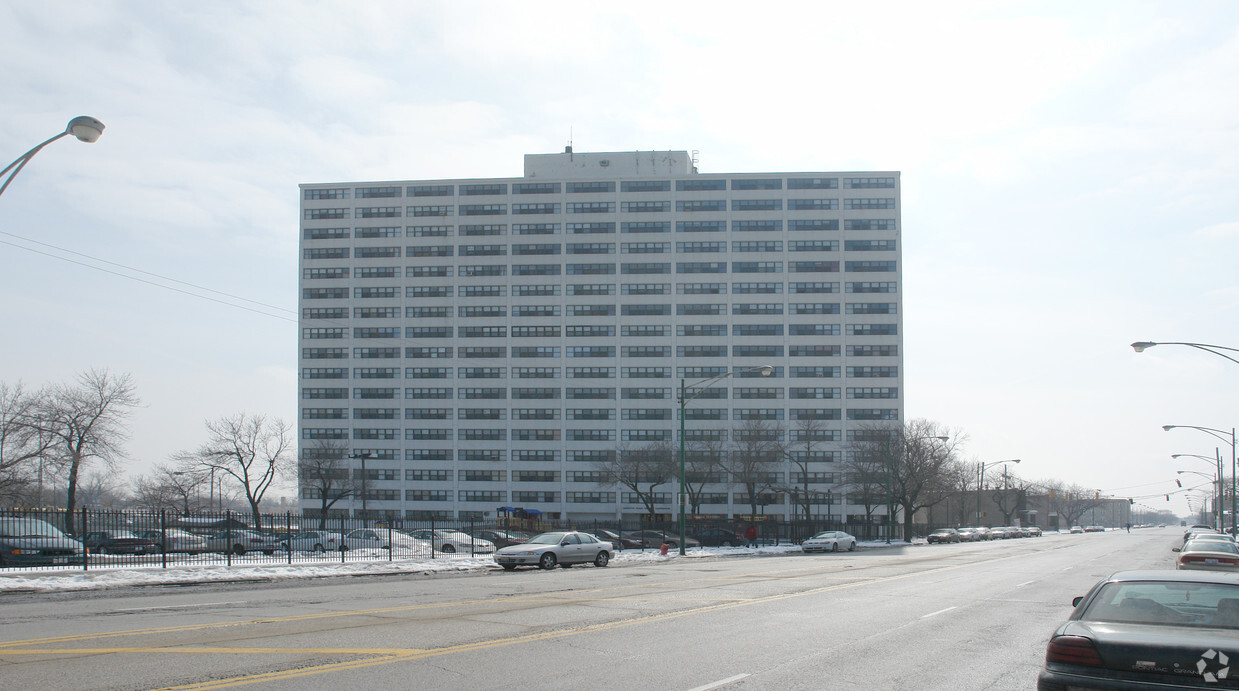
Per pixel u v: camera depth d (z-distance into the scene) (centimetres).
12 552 2992
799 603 1883
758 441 9956
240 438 8375
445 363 11688
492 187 11931
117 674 978
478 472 11488
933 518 14475
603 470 10212
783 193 11650
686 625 1470
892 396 11225
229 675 978
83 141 1911
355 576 2922
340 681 954
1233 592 814
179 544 3950
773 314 11469
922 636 1402
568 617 1562
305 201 12062
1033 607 1891
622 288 11650
